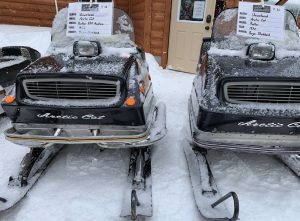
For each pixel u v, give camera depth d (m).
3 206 2.29
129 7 9.57
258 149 2.42
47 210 2.39
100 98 2.44
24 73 2.43
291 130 2.34
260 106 2.36
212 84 2.53
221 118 2.34
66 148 3.34
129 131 2.47
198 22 6.44
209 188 2.46
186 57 6.73
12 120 2.49
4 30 7.96
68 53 3.03
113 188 2.67
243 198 2.55
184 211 2.40
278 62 2.76
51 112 2.40
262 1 2.95
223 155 3.21
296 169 2.83
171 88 5.57
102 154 3.23
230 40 3.25
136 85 2.50
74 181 2.77
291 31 3.28
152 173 2.86
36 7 8.84
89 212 2.37
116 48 3.11
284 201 2.51
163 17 6.73
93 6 3.04
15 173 2.71
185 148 3.21
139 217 2.20
